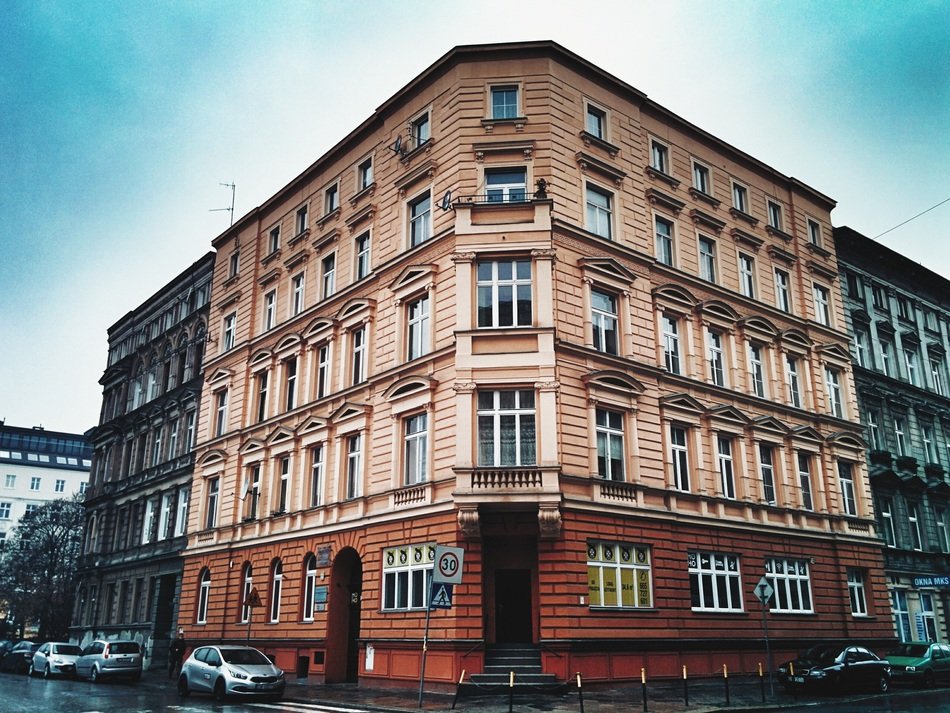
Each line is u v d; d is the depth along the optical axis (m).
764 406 32.56
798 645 30.05
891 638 34.22
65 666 35.56
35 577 82.25
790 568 31.44
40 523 84.00
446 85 29.42
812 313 37.00
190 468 41.66
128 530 48.56
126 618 46.06
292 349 34.97
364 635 26.78
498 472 23.38
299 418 33.34
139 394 52.66
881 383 41.50
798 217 38.22
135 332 55.59
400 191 30.50
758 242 35.22
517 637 24.17
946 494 42.62
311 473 32.19
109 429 54.53
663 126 32.81
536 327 25.03
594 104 29.97
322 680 28.28
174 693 26.19
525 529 23.88
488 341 25.22
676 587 26.50
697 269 32.09
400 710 19.28
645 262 29.55
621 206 29.56
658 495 27.02
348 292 32.28
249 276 40.03
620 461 26.58
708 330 31.48
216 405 40.09
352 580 29.89
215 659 24.17
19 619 83.88
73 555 83.50
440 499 24.94
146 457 48.31
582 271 27.16
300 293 36.25
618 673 23.73
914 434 42.69
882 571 35.31
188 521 39.75
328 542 29.91
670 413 28.36
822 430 35.16
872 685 25.72
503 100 28.83
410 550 25.94
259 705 21.41
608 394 26.38
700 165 34.09
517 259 26.27
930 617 39.06
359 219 32.56
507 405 24.89
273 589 32.84
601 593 24.41
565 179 27.86
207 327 43.72
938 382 46.31
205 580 37.53
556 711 19.00
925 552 39.72
